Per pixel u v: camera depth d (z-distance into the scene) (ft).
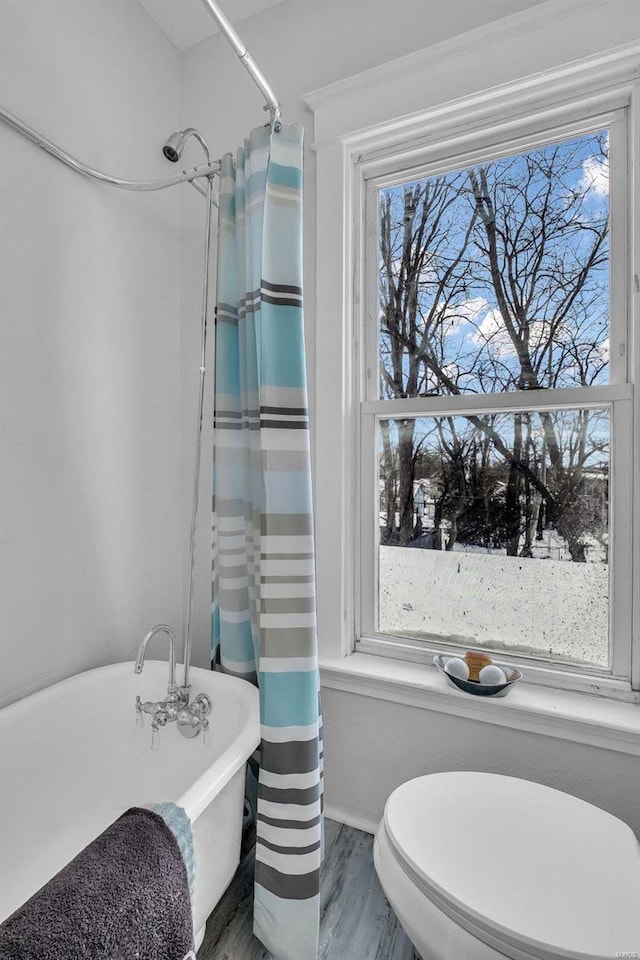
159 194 5.31
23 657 3.98
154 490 5.30
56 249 4.20
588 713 3.66
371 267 4.82
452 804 3.10
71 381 4.37
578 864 2.61
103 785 4.25
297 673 3.53
